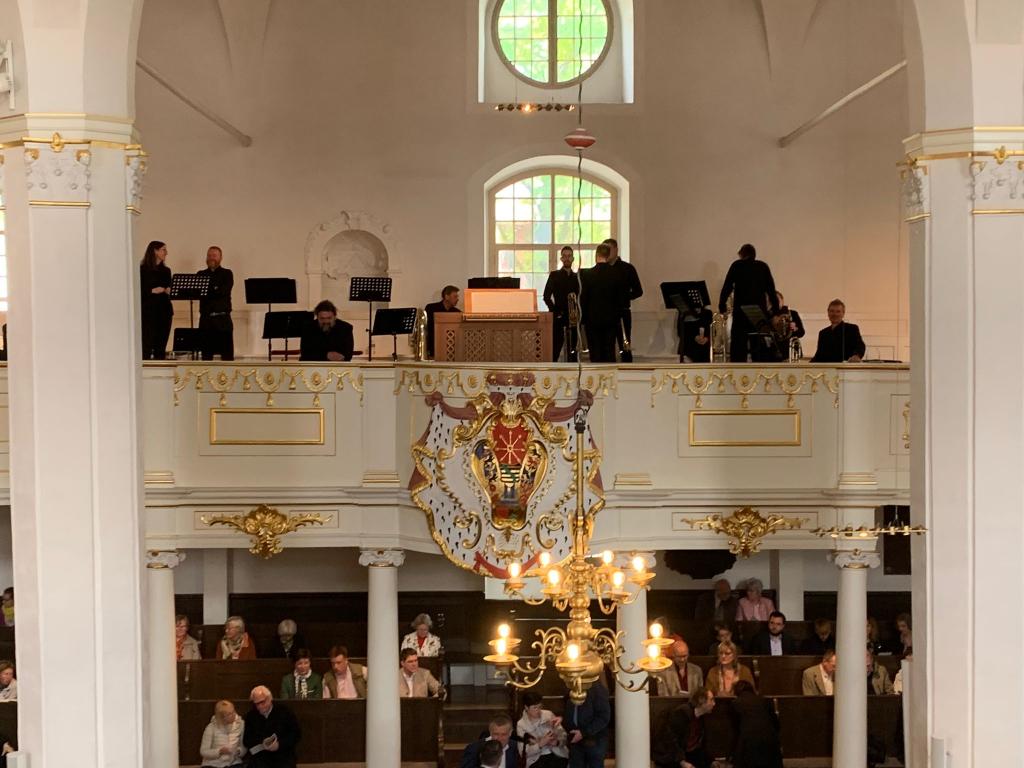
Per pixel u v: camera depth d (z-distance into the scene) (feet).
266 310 67.62
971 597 36.99
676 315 68.18
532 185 70.69
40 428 34.99
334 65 68.23
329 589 66.54
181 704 51.72
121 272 35.55
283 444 49.44
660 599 65.87
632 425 49.11
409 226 68.64
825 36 68.33
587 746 49.03
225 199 67.97
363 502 49.55
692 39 68.64
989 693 36.86
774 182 68.69
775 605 65.82
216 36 67.46
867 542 49.52
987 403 36.91
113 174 35.27
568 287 56.18
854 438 49.37
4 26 34.45
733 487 49.26
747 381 49.29
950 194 37.06
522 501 47.16
